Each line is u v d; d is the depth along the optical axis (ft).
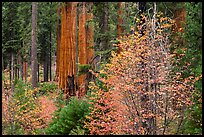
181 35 38.04
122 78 26.91
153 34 28.09
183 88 26.96
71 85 55.47
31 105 38.78
